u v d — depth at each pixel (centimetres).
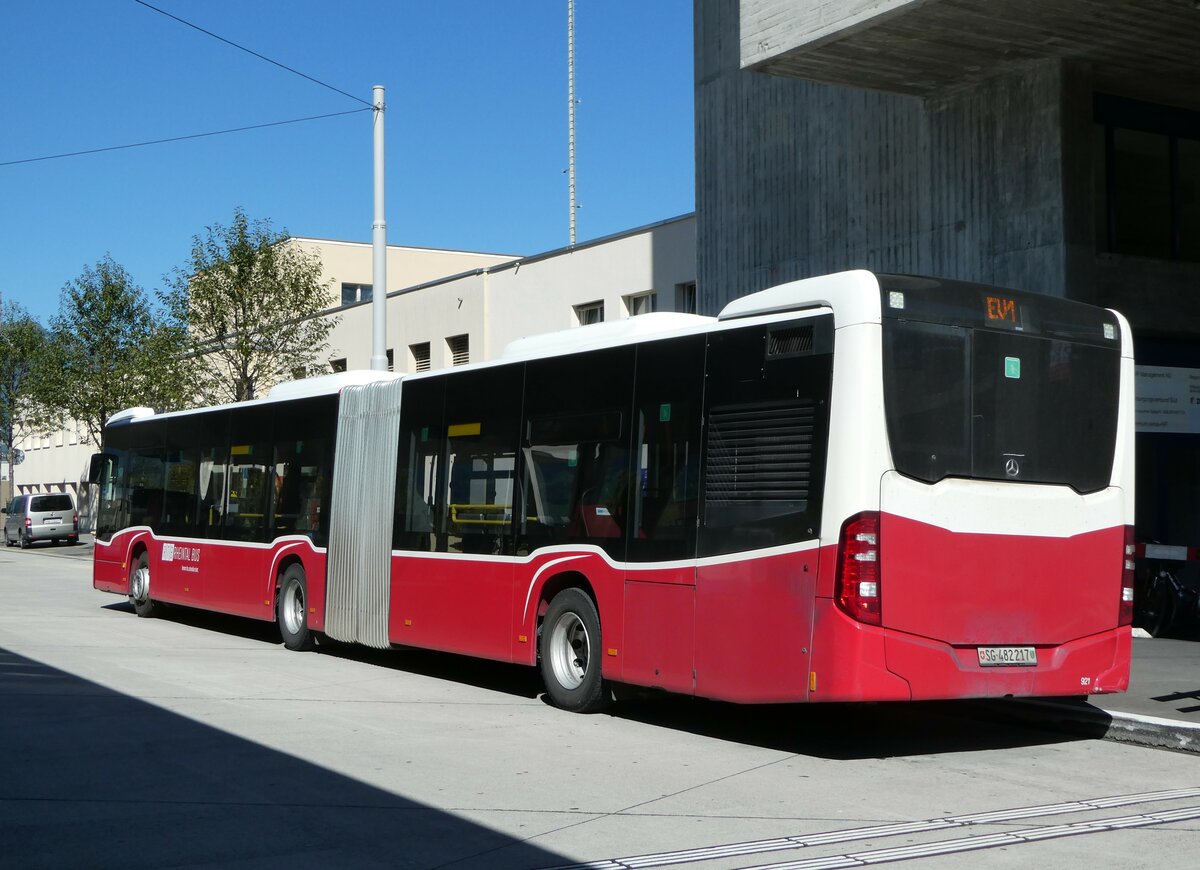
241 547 1655
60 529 4788
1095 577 935
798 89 1920
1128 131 1625
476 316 3278
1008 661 887
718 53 2084
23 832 673
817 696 841
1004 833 672
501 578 1166
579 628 1091
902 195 1730
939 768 857
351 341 3850
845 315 855
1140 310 1573
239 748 904
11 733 960
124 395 3738
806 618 853
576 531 1080
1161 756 904
